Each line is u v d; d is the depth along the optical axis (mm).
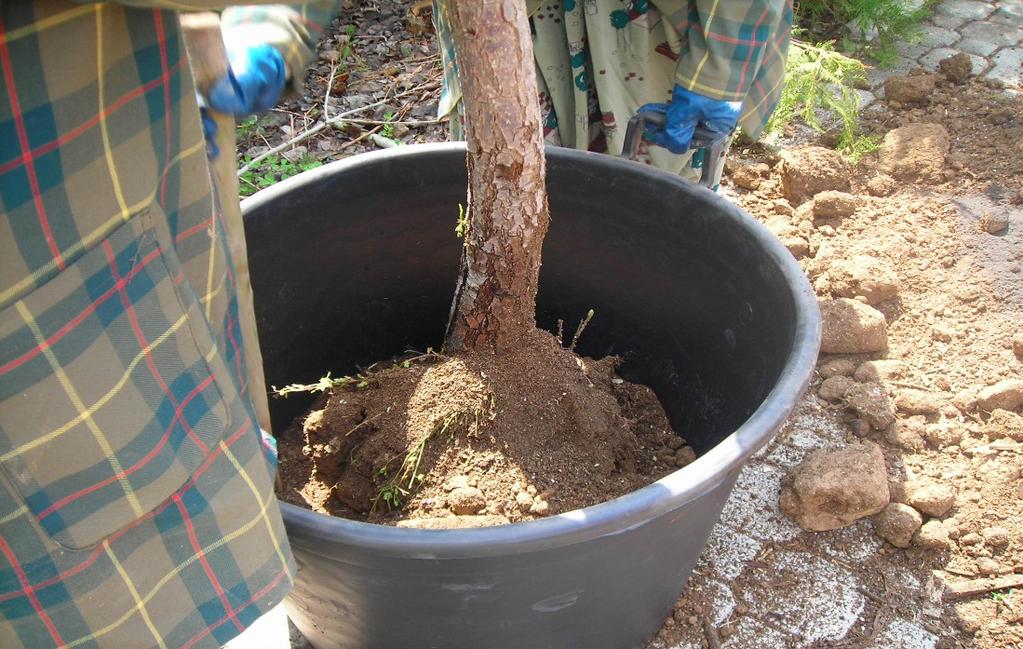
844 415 2182
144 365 934
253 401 1390
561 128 2307
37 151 826
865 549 1904
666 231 1815
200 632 1095
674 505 1204
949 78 3316
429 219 1967
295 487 1814
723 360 1836
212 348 1010
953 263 2582
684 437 2016
